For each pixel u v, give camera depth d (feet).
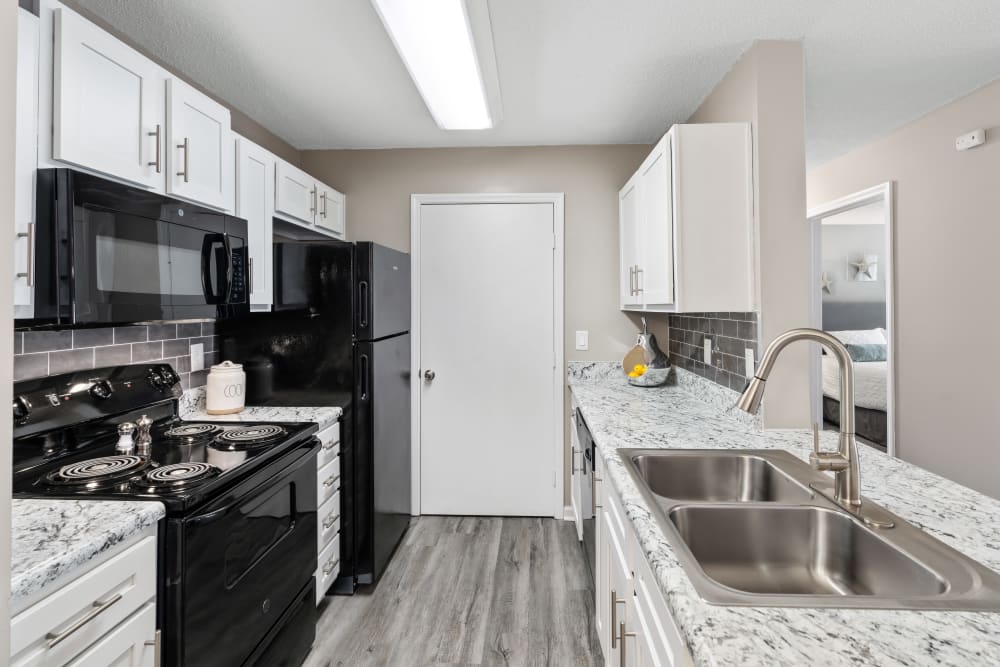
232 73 6.99
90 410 5.24
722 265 6.33
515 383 10.32
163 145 5.08
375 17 5.66
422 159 10.37
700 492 5.09
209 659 4.21
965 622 2.27
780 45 6.20
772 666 2.00
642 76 7.16
